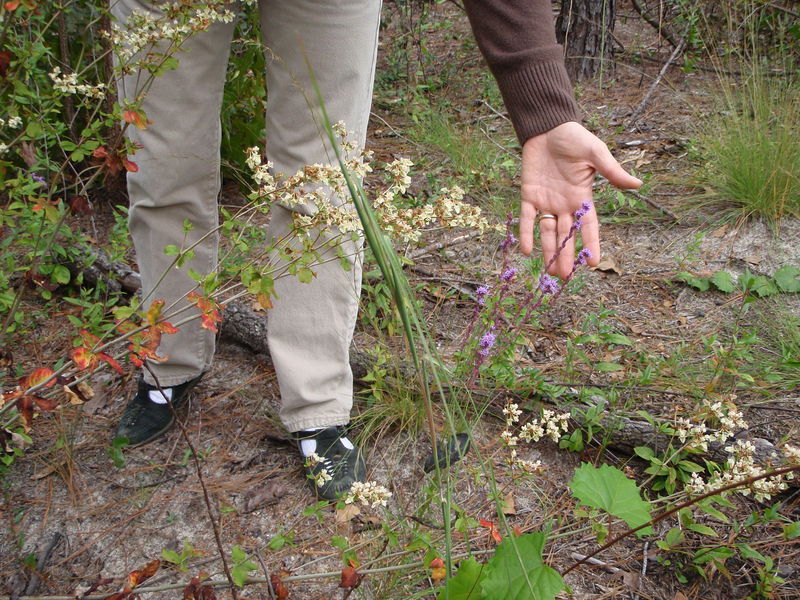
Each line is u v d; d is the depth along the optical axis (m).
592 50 5.07
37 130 1.48
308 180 1.45
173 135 1.78
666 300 2.77
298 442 2.01
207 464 2.09
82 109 3.25
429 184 3.53
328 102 1.73
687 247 2.88
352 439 2.15
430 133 4.02
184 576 1.74
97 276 2.79
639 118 4.34
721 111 3.91
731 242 3.05
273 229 1.87
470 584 1.30
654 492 1.95
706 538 1.81
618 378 2.30
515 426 2.15
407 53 5.11
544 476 2.02
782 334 2.49
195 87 1.75
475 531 1.84
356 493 1.55
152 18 1.45
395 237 1.50
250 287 1.40
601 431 2.08
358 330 2.58
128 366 2.41
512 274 2.02
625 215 3.32
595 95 4.82
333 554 1.57
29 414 1.35
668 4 5.54
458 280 2.85
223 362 2.51
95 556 1.81
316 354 1.92
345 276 1.86
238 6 1.74
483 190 3.53
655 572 1.75
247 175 3.51
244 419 2.25
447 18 6.61
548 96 1.59
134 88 1.75
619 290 2.84
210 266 2.01
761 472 1.57
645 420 2.10
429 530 1.75
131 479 2.04
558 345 2.52
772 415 2.15
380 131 4.29
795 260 2.88
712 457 1.96
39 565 1.75
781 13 4.96
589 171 1.61
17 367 2.37
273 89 1.77
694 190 3.43
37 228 2.22
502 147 3.84
